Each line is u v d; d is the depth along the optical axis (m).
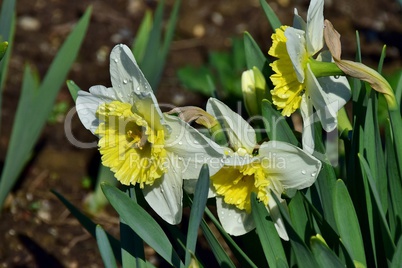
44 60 1.32
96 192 1.05
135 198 0.74
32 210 1.05
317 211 0.73
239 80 1.20
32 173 1.12
